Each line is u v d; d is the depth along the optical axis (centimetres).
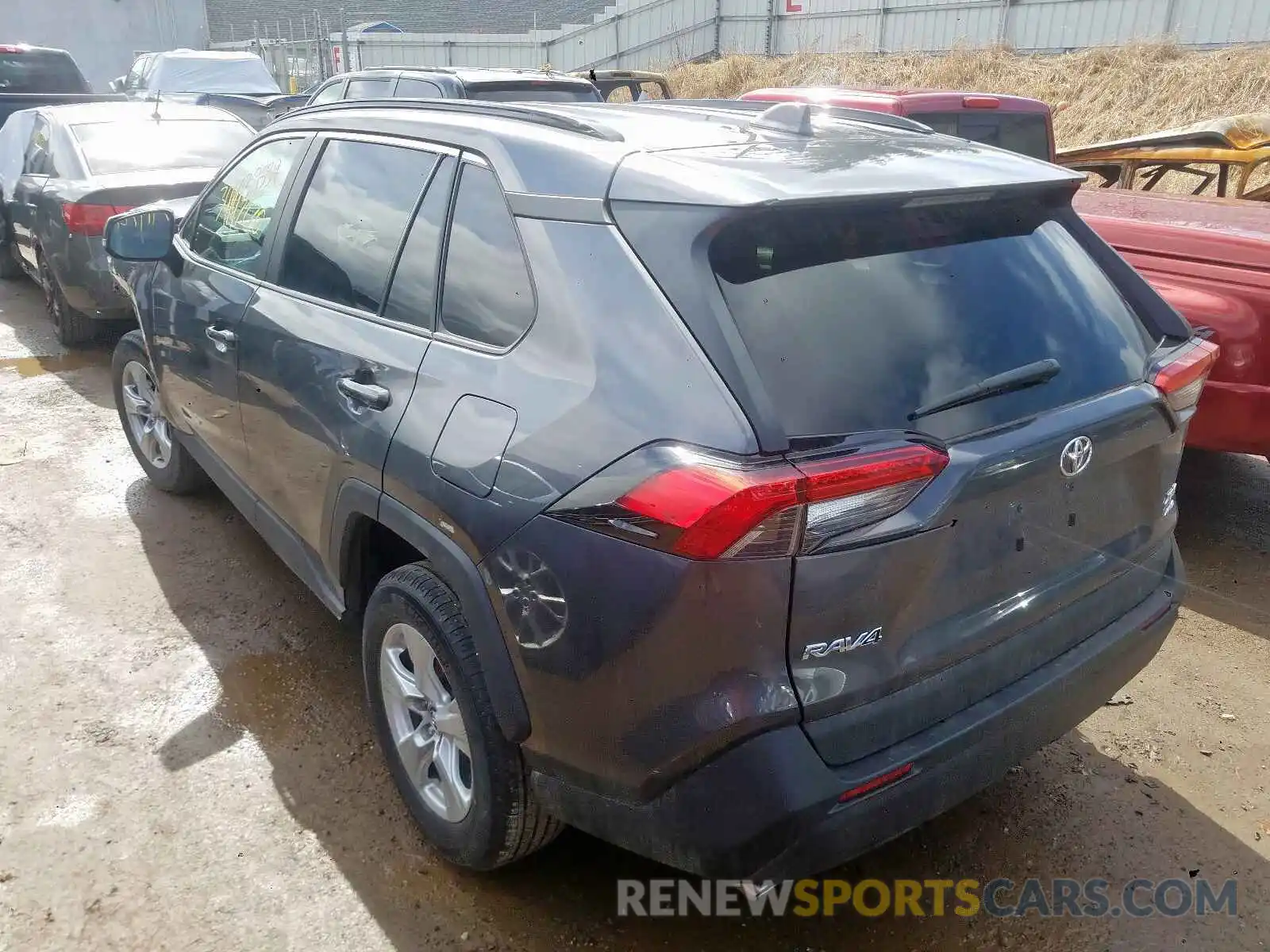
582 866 267
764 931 249
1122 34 1655
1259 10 1509
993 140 649
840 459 185
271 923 246
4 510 461
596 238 217
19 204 740
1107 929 251
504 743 228
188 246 404
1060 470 218
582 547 198
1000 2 1781
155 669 345
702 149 236
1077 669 235
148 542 435
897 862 272
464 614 228
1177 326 267
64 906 249
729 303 197
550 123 258
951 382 209
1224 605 402
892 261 220
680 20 2289
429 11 3350
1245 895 262
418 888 259
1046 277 244
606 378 204
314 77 2542
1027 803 294
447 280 254
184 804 284
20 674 340
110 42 2120
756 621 185
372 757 306
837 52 1970
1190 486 509
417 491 237
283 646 362
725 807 191
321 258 308
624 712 199
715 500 179
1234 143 593
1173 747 318
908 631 202
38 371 671
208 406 371
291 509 321
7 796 284
